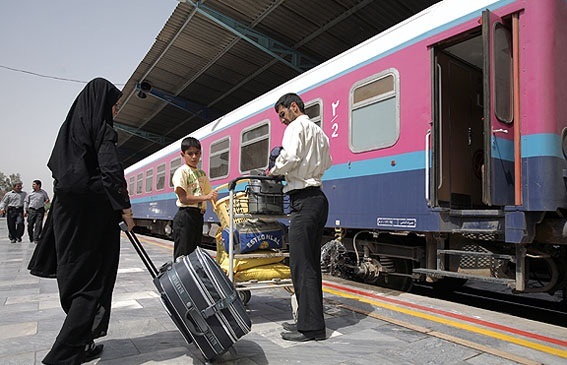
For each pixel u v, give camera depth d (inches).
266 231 137.5
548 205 136.9
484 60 144.7
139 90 724.7
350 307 155.4
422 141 176.6
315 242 120.0
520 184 143.3
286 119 127.4
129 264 271.1
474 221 156.7
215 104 792.3
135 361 100.7
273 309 153.1
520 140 145.6
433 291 230.7
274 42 508.7
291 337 116.6
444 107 187.3
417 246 193.2
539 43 142.6
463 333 124.3
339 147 222.2
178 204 150.9
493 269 158.4
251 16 467.8
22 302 162.9
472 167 199.3
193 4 446.6
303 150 118.0
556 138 140.9
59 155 95.8
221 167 351.3
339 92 224.8
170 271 98.5
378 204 195.9
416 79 181.2
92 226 95.2
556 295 215.9
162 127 1009.5
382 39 202.4
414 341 116.6
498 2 154.2
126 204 95.5
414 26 185.5
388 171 191.8
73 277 92.7
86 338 91.7
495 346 112.8
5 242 464.8
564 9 149.3
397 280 211.0
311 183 118.1
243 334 98.6
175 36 537.3
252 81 668.7
